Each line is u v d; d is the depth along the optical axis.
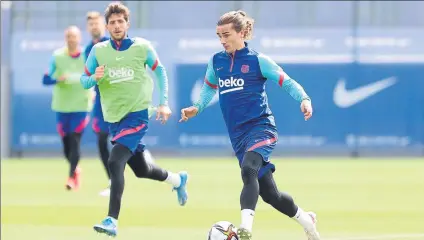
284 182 50.12
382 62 75.12
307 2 81.31
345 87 75.31
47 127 77.75
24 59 77.94
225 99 22.95
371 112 75.12
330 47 75.69
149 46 26.64
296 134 75.25
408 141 74.88
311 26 81.31
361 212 34.91
